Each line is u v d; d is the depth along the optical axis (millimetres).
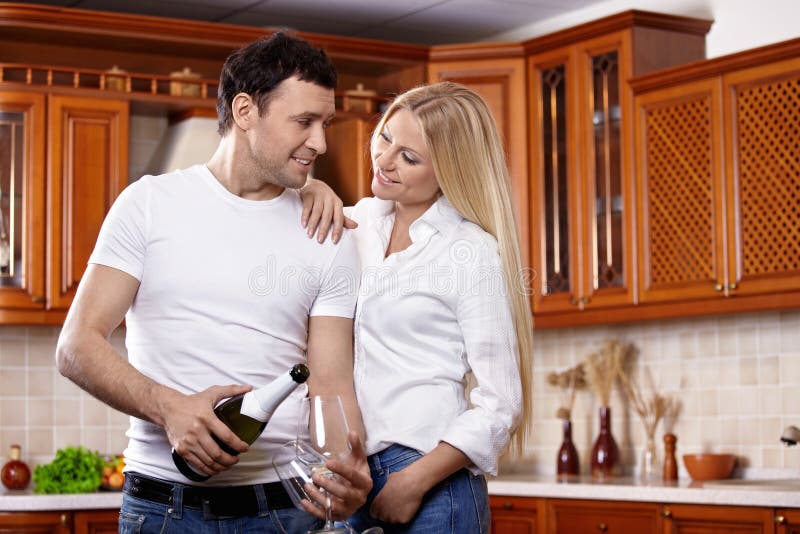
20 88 4453
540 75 4742
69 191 4488
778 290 3926
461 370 2100
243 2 4844
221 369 1959
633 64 4434
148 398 1771
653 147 4340
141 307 1977
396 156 2117
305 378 1739
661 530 3904
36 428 4770
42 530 4023
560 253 4645
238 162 2004
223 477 1930
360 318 2104
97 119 4551
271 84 1943
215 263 1975
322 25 5195
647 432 4602
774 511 3619
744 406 4414
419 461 1990
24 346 4789
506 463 5172
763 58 4000
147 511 1938
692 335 4613
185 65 4992
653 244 4324
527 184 4738
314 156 1996
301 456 1730
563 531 4188
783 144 3943
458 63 4875
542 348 5207
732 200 4070
